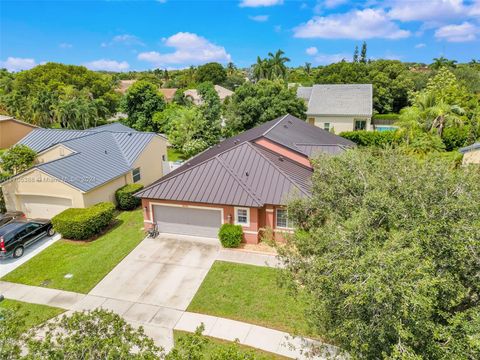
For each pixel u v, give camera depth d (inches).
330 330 273.9
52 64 2854.3
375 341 238.5
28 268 619.5
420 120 1010.1
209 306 495.8
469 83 2234.3
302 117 1589.6
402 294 216.4
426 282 217.5
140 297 523.2
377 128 1931.6
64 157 868.6
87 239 732.0
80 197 780.0
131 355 238.1
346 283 231.9
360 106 1658.5
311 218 365.4
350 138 1425.9
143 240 711.1
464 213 264.5
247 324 456.1
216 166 722.2
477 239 248.7
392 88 2246.6
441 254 254.1
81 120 1862.7
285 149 826.8
